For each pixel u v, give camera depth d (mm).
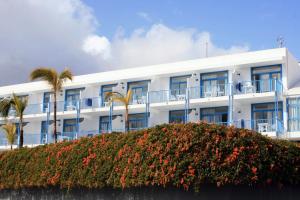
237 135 16953
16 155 23156
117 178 17891
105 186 18625
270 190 16859
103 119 42156
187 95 36094
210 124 17641
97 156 19062
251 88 34188
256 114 34500
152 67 39438
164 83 38938
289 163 17281
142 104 38281
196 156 16453
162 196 16953
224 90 35281
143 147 17500
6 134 41062
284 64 33875
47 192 21156
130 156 17719
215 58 36406
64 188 20359
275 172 16781
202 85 37000
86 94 42594
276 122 31328
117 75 41125
